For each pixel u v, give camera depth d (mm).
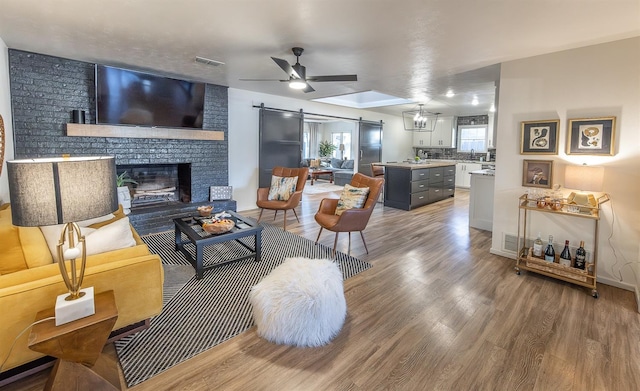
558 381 1757
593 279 2762
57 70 3654
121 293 1854
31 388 1668
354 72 4078
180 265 3273
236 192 5738
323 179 11305
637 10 2223
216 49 3248
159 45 3143
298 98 6449
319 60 3578
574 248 3164
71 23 2607
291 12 2359
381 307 2520
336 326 2152
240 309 2457
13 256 1698
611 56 2828
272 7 2279
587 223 3080
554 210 2988
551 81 3172
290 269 2309
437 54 3291
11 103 3381
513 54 3238
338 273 2342
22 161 1402
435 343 2078
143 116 4246
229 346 2029
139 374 1771
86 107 3895
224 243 3955
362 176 4012
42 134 3613
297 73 3221
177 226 3518
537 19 2396
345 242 4152
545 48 3035
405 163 7277
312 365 1869
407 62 3602
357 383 1734
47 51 3404
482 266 3375
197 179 5094
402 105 7348
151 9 2330
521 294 2756
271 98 6059
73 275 1499
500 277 3102
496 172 3633
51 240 1907
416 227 4969
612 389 1700
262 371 1816
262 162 6008
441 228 4918
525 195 3287
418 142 10203
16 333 1538
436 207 6602
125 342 2031
